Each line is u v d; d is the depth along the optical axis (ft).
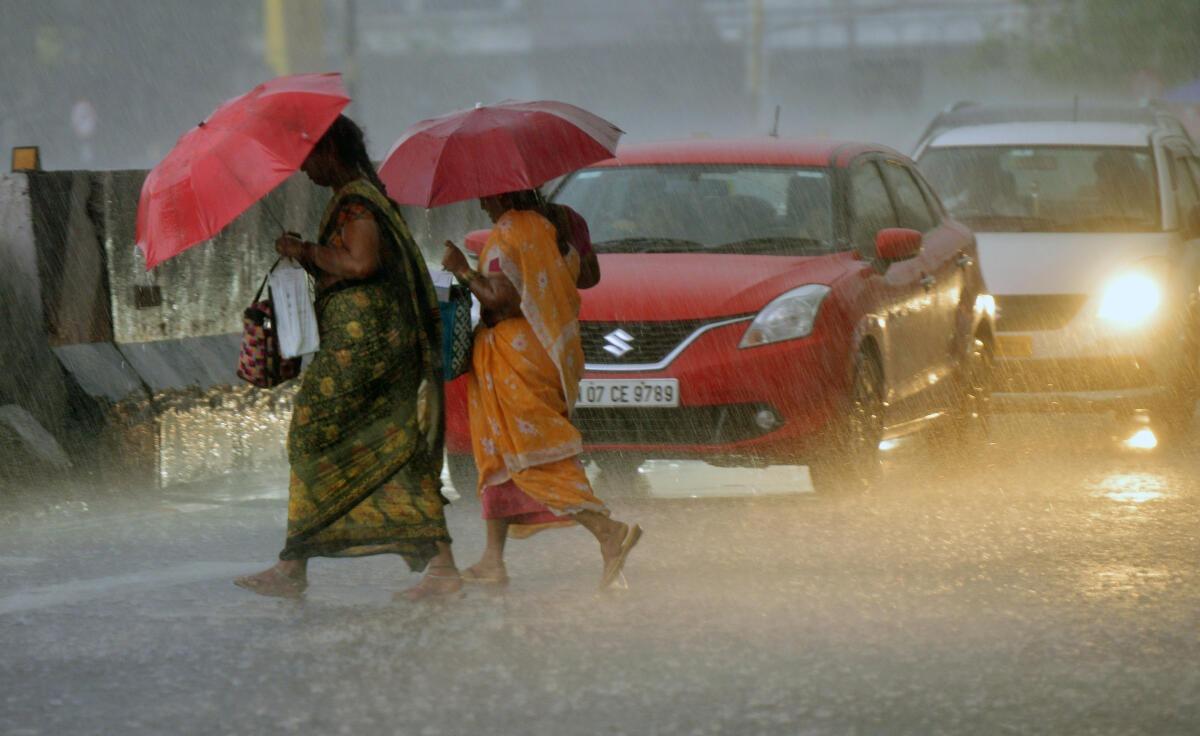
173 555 64.54
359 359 54.85
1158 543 65.51
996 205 106.73
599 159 57.16
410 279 55.52
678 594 56.08
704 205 83.25
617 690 44.75
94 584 58.80
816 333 74.38
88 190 79.82
